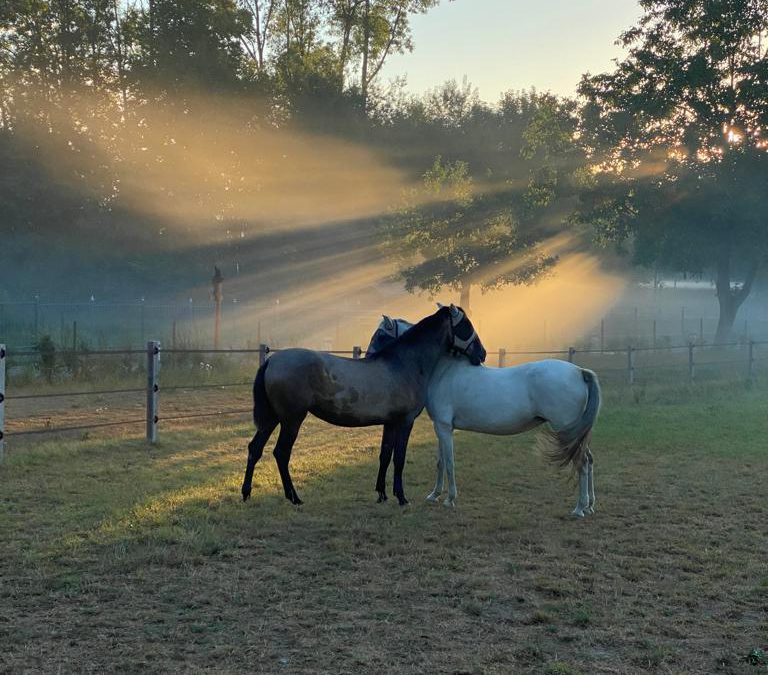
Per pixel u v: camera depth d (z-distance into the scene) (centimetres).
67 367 1969
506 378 871
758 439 1374
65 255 4412
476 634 531
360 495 934
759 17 3688
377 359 882
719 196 3691
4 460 1048
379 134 4928
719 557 712
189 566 658
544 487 1005
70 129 4272
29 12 4325
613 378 2384
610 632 538
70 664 473
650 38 3931
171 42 4431
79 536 736
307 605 579
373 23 5047
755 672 478
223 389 1928
